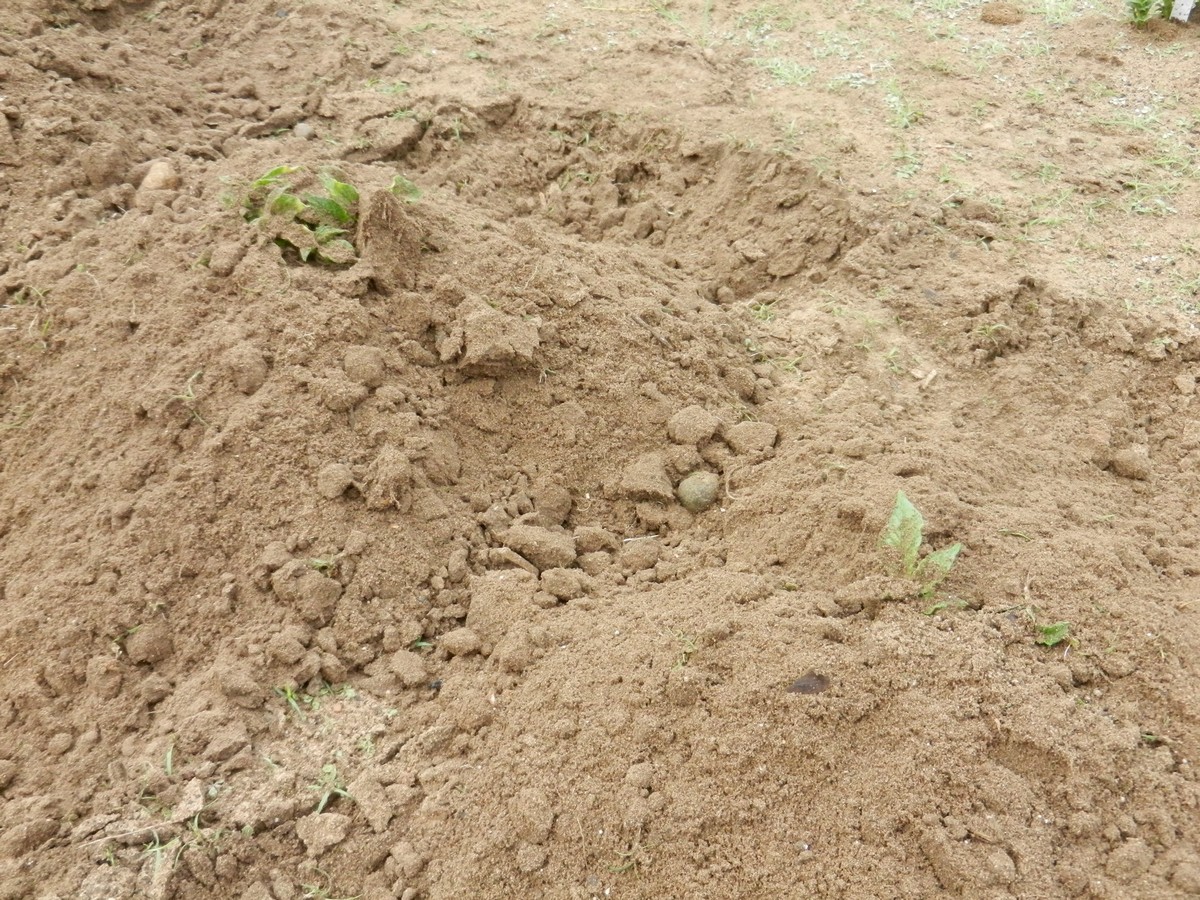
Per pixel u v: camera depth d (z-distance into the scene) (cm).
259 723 234
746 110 493
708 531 301
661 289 376
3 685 237
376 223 317
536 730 231
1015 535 274
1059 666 232
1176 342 359
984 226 416
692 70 526
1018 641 240
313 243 311
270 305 297
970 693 224
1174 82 521
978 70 540
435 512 282
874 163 452
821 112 495
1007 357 364
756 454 315
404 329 314
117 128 381
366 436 286
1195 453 327
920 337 377
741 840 209
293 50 496
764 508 294
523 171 460
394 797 223
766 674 230
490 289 333
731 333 367
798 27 589
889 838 204
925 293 390
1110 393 348
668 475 315
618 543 301
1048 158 464
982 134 482
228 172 362
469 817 217
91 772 221
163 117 412
